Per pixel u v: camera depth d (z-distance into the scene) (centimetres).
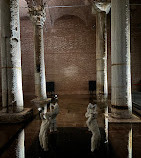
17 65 583
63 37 1480
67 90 1483
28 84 1475
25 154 316
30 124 524
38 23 926
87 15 1380
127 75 529
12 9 565
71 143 366
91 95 1344
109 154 310
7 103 571
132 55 1458
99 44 908
